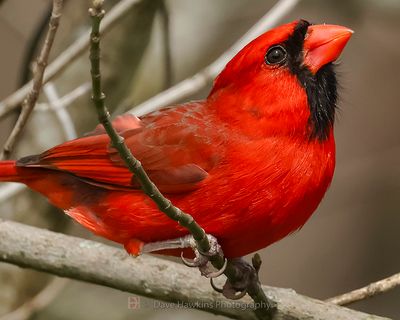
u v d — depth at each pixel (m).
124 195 9.79
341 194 17.16
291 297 10.09
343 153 17.58
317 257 17.00
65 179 10.19
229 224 9.43
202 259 9.05
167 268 10.47
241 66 9.71
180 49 16.34
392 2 16.78
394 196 17.11
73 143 10.09
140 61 13.77
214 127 9.71
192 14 16.56
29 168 10.30
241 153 9.48
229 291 9.85
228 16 16.73
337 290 16.78
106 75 13.62
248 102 9.64
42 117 13.41
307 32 9.74
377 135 17.75
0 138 16.58
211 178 9.45
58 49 13.41
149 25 13.64
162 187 9.53
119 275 10.51
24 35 17.44
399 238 16.98
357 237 17.08
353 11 16.86
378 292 10.07
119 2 13.44
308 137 9.56
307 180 9.49
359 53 18.17
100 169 9.88
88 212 10.08
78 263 10.59
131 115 10.34
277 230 9.59
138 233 9.73
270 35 9.63
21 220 13.47
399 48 17.94
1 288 13.45
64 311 15.10
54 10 10.16
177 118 9.91
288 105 9.54
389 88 18.05
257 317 10.16
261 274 16.84
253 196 9.39
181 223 8.55
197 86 12.23
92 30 7.54
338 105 9.98
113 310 15.27
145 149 9.74
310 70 9.63
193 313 15.41
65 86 13.45
